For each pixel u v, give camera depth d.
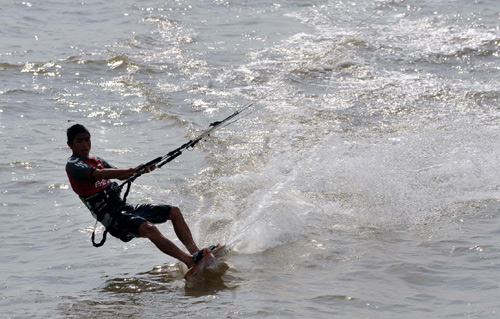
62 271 17.86
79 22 56.66
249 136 30.23
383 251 18.16
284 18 55.62
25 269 18.02
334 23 53.53
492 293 15.03
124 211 17.45
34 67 43.12
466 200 22.02
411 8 56.78
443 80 38.69
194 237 19.92
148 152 28.64
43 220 21.66
